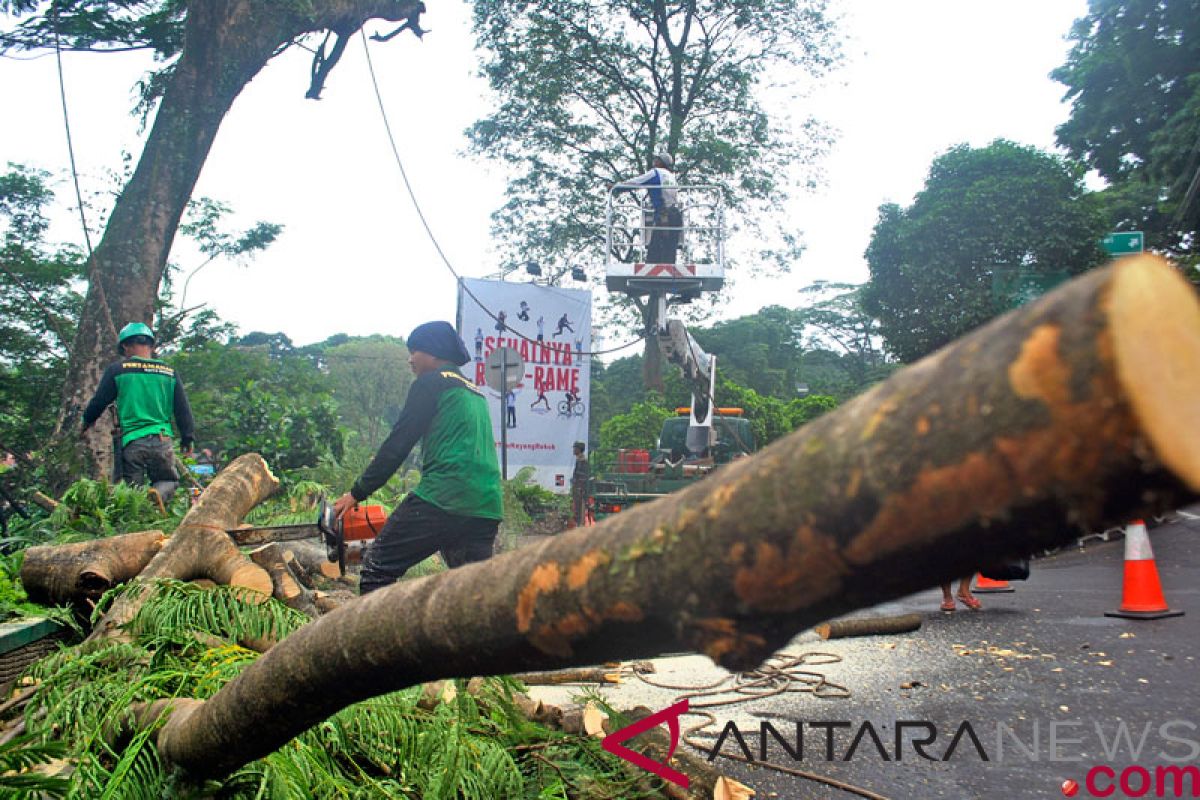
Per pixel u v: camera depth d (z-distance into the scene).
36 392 15.53
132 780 2.48
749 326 55.62
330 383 17.86
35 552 4.47
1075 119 23.70
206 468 9.75
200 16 12.80
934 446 0.85
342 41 14.60
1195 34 20.84
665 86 27.44
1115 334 0.72
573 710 3.89
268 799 2.54
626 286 13.55
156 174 12.41
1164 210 20.92
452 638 1.51
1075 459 0.76
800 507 0.97
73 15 13.09
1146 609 7.26
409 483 10.80
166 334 18.09
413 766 3.02
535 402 20.27
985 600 8.54
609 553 1.23
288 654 1.87
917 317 21.81
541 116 26.62
